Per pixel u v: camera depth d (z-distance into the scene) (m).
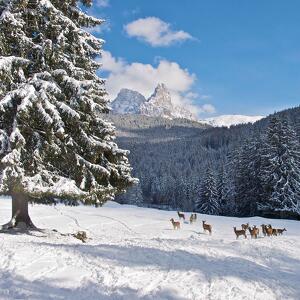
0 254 10.90
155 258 11.58
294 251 16.36
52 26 17.16
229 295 8.95
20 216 18.48
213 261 12.19
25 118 16.08
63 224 28.00
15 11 17.03
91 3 19.44
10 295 7.99
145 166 178.50
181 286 9.20
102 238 21.31
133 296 8.38
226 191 69.81
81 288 8.67
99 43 19.69
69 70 17.92
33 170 16.53
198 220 34.75
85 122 17.64
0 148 16.36
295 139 50.56
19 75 16.62
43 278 9.11
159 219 33.59
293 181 47.97
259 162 53.66
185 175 151.75
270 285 10.20
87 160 18.27
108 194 18.88
